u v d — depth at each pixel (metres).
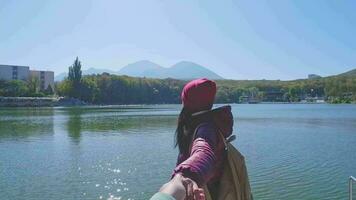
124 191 28.23
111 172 35.12
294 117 122.62
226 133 2.64
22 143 58.44
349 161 39.53
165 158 42.62
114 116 123.12
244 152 46.50
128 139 62.34
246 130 77.56
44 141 60.72
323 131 75.69
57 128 83.00
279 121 104.56
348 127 84.94
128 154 45.94
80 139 63.09
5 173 35.06
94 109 182.00
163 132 73.44
